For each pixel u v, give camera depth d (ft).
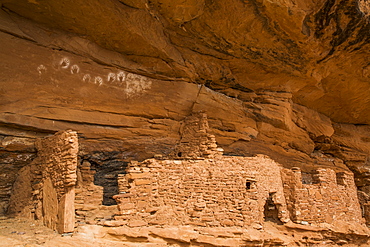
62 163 19.71
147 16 22.74
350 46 27.35
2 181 24.25
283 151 35.91
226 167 25.08
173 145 29.32
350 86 34.65
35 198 22.29
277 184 28.81
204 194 23.85
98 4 21.02
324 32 25.38
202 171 24.34
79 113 24.82
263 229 25.34
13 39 21.59
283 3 22.18
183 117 29.84
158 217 22.06
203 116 28.63
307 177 37.93
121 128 27.04
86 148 26.45
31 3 20.52
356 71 31.71
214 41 25.81
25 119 22.74
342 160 42.24
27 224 20.70
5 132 22.81
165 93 28.30
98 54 24.68
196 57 27.55
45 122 23.66
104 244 18.65
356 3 23.22
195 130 28.60
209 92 30.48
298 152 37.45
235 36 25.18
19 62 21.95
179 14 22.82
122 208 20.86
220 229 22.81
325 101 38.09
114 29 23.08
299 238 27.14
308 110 38.96
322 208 30.19
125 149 27.94
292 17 23.17
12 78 21.86
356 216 34.30
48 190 20.95
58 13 21.49
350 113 40.27
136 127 27.58
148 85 27.53
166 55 26.12
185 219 22.80
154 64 26.73
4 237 17.75
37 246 16.90
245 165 25.73
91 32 23.26
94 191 24.63
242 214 24.18
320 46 27.02
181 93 28.99
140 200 21.74
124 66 25.93
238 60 28.35
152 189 22.44
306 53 27.48
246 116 32.78
